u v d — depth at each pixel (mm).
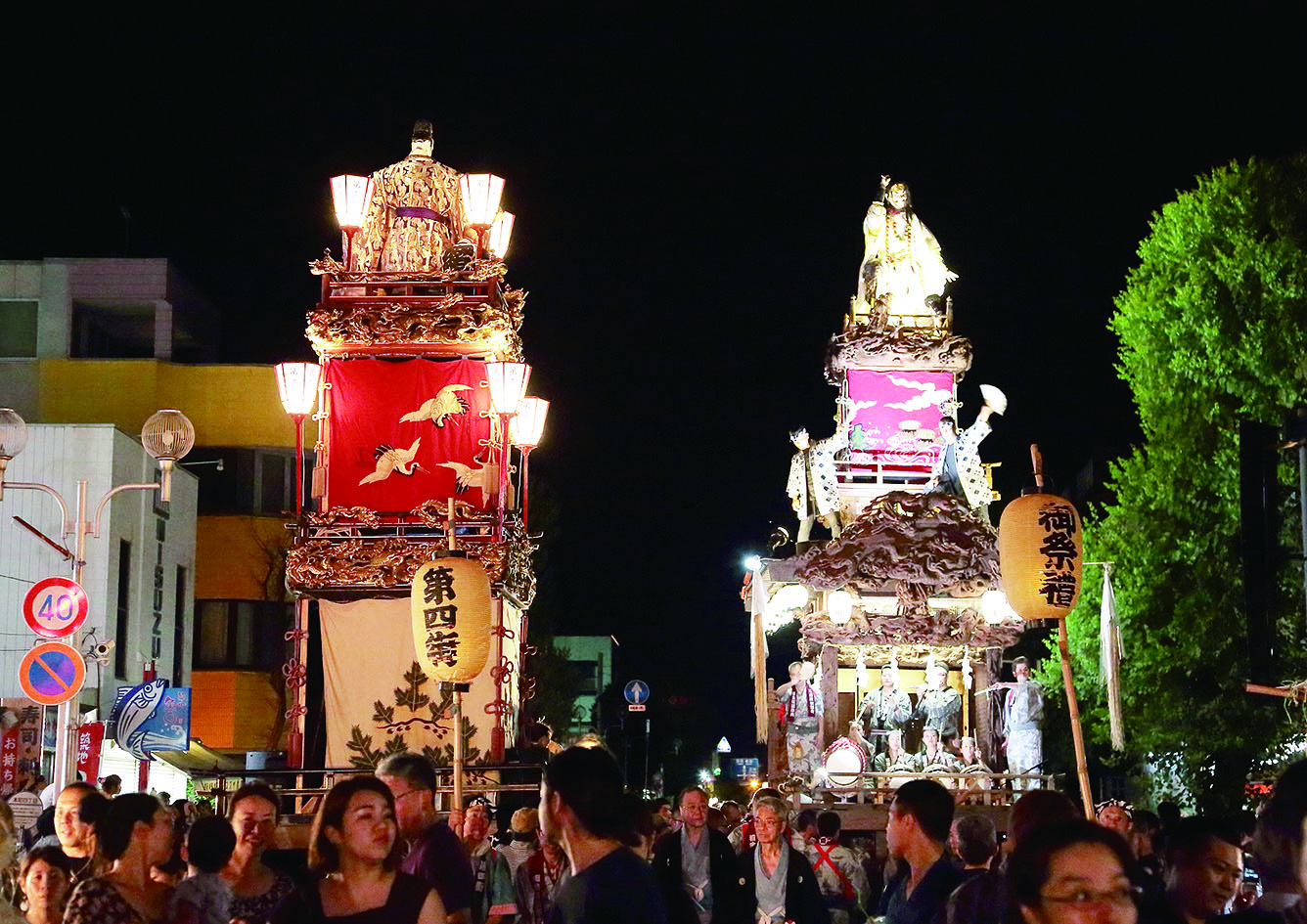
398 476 22219
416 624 16547
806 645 23922
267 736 41438
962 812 21797
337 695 21625
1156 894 6973
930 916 7906
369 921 6477
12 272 41562
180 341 45656
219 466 40469
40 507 33156
